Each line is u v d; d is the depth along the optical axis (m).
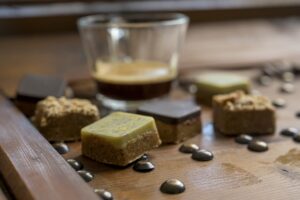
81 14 0.45
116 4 0.47
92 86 0.39
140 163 0.25
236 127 0.29
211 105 0.34
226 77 0.36
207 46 0.48
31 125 0.28
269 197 0.23
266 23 0.53
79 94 0.37
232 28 0.51
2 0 0.44
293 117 0.32
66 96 0.35
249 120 0.29
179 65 0.44
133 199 0.22
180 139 0.28
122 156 0.25
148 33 0.34
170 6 0.49
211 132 0.30
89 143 0.26
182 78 0.40
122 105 0.34
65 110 0.28
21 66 0.41
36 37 0.44
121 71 0.34
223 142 0.28
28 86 0.32
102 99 0.35
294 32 0.53
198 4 0.50
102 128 0.26
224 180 0.24
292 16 0.55
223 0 0.52
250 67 0.44
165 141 0.28
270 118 0.29
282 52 0.49
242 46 0.49
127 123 0.26
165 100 0.33
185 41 0.48
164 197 0.23
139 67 0.35
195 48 0.47
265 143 0.28
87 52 0.36
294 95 0.36
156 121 0.28
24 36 0.43
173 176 0.24
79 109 0.29
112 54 0.35
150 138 0.26
